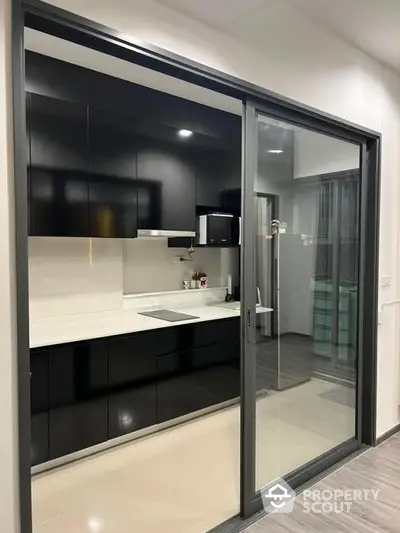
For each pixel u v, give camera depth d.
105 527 2.05
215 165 3.81
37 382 2.46
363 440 2.94
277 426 2.41
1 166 1.29
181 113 3.50
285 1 2.06
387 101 2.89
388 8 2.13
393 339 3.09
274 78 2.12
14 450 1.33
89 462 2.66
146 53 1.64
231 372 3.62
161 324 3.11
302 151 2.45
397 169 3.03
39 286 3.01
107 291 3.42
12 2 1.30
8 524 1.32
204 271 4.26
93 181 2.88
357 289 2.88
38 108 2.60
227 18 1.87
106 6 1.52
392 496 2.31
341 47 2.49
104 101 2.98
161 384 3.11
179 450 2.84
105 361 2.76
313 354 2.71
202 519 2.12
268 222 2.31
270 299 2.38
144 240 3.77
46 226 2.65
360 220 2.84
